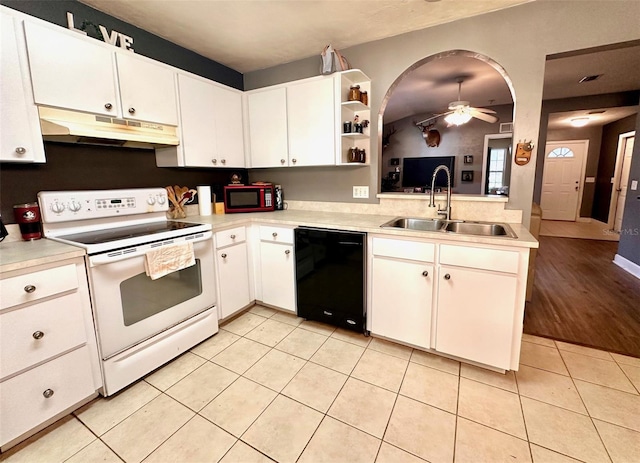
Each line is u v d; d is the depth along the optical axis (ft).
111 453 4.35
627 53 9.86
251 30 7.55
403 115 20.85
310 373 6.08
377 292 7.04
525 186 7.11
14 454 4.32
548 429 4.66
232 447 4.44
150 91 6.82
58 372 4.78
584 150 22.34
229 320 8.36
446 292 6.16
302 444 4.48
